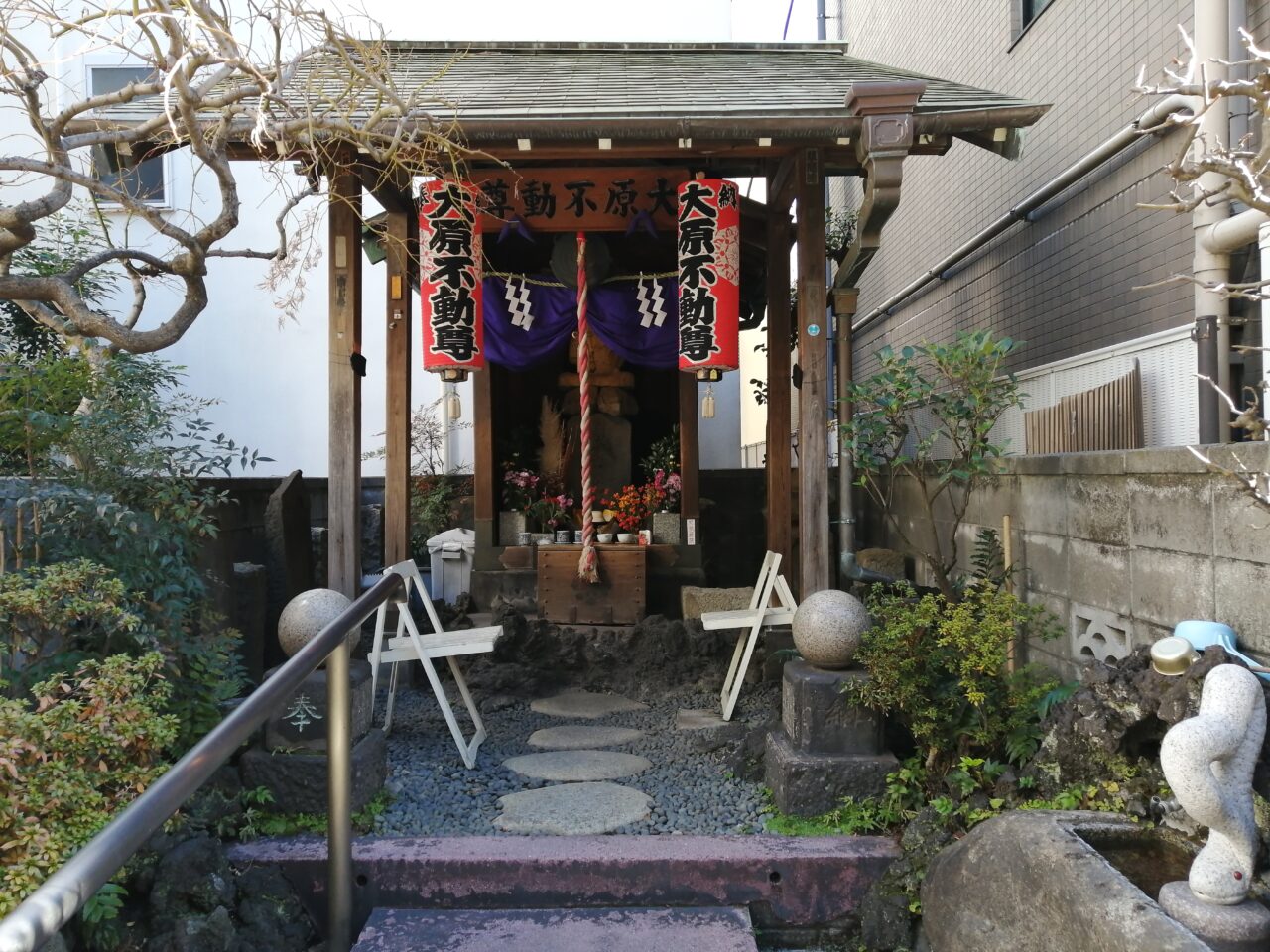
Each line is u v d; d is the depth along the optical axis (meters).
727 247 5.87
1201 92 2.09
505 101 5.31
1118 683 3.31
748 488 9.66
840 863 3.67
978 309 7.70
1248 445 3.01
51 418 4.03
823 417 5.74
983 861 3.10
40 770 2.72
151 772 3.04
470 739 5.27
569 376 9.14
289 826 3.90
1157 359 4.70
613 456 8.99
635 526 8.00
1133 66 5.16
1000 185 7.18
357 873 3.67
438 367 5.88
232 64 3.12
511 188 6.45
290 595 6.78
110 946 3.06
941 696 3.97
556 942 3.37
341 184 5.60
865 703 4.10
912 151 5.40
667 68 6.47
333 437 5.65
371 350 10.21
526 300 7.25
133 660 3.70
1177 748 2.43
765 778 4.47
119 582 3.50
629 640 6.62
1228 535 3.13
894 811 3.91
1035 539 4.91
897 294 9.91
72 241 7.57
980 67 7.59
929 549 7.48
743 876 3.68
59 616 3.39
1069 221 6.00
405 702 6.00
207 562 5.71
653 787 4.54
